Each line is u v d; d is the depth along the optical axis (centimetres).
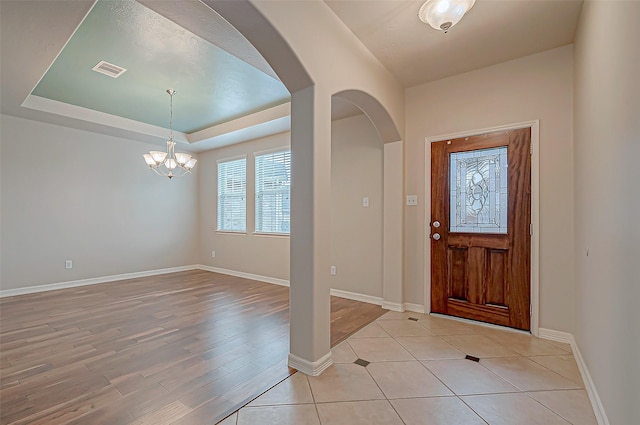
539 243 273
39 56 251
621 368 132
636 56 119
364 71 263
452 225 320
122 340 264
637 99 118
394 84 321
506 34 245
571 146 259
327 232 219
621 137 137
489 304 299
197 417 163
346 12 220
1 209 413
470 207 310
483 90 301
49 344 255
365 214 392
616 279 142
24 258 430
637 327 115
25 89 322
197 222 641
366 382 198
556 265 265
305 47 199
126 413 166
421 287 339
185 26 216
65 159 467
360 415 165
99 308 357
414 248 344
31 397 180
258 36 188
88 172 490
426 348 248
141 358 230
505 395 183
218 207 604
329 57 220
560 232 263
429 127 332
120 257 526
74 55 285
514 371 211
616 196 143
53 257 454
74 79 336
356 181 401
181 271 606
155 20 233
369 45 260
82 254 483
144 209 559
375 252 383
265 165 521
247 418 162
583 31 212
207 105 418
